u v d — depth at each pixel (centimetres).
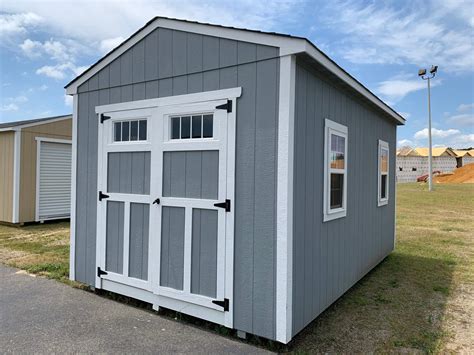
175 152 342
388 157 625
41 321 329
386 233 615
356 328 326
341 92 398
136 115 375
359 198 469
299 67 296
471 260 598
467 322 342
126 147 382
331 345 290
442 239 780
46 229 852
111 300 388
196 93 329
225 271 305
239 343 289
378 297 415
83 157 428
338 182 400
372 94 462
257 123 291
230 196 303
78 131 435
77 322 328
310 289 321
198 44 330
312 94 322
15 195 877
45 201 940
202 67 326
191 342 290
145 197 364
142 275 367
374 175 540
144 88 371
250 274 292
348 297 415
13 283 441
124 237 383
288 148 274
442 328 328
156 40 362
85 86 429
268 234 283
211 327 320
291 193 278
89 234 419
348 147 423
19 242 693
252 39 294
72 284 439
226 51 311
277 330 276
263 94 288
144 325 323
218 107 313
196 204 324
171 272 343
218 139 312
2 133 908
